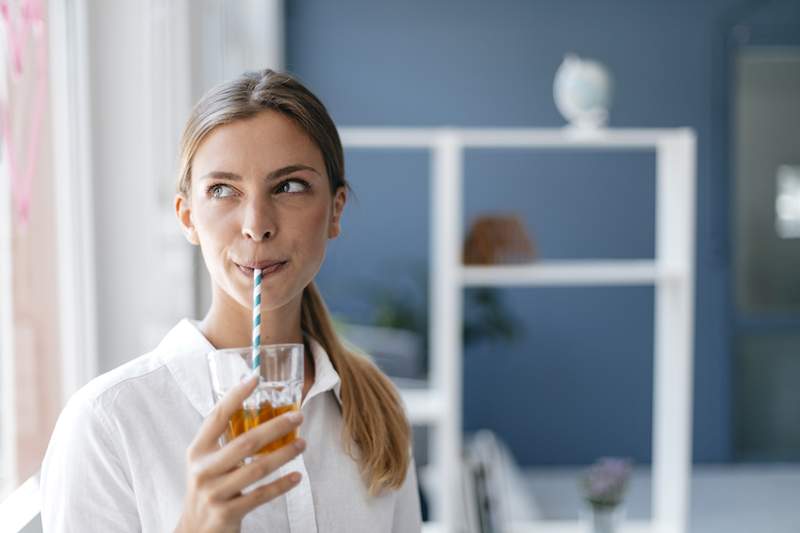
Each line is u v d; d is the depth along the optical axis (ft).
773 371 17.89
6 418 4.65
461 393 17.61
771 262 17.83
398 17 17.11
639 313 17.65
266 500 2.86
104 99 6.00
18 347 4.83
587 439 17.76
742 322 17.78
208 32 8.40
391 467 3.99
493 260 11.27
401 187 17.26
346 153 17.16
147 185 6.15
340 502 3.83
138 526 3.47
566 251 17.51
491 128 17.34
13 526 4.14
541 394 17.65
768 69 17.62
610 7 17.31
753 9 17.40
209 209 3.51
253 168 3.45
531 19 17.25
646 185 17.48
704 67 17.48
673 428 11.15
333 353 4.08
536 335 17.57
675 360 11.11
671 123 17.53
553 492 16.35
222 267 3.52
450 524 10.44
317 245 3.61
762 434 17.97
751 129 17.69
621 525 10.61
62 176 5.57
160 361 3.65
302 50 17.02
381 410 4.11
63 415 3.52
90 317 5.90
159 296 6.57
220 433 2.90
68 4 5.64
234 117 3.46
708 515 15.19
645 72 17.44
